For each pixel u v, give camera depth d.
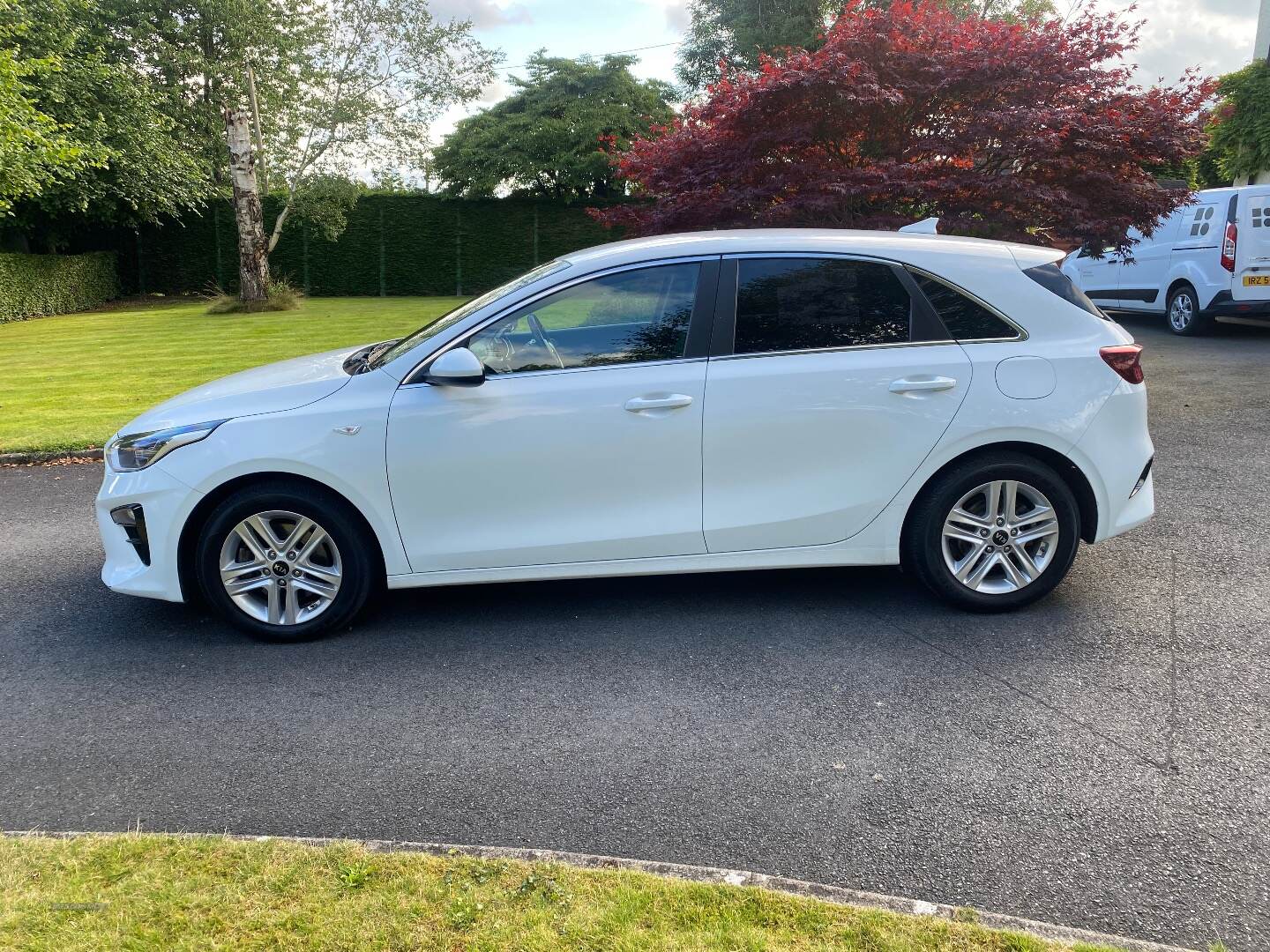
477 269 29.19
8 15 19.56
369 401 3.90
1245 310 12.05
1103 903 2.33
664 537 3.99
